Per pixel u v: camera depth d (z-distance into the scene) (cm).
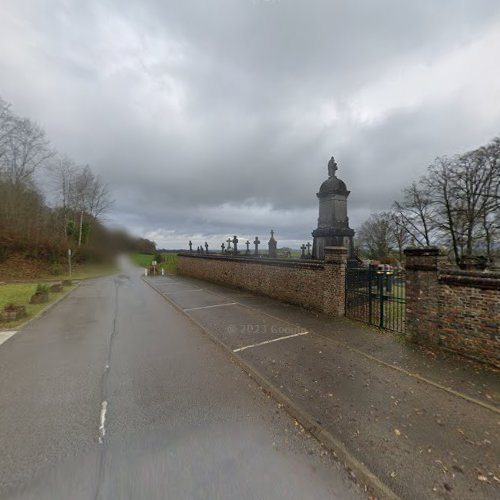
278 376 433
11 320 785
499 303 452
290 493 217
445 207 2236
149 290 1463
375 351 538
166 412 336
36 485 225
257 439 286
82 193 3538
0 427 304
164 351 550
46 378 428
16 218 2453
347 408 343
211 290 1414
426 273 554
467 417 322
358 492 220
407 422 313
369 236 3819
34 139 2605
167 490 220
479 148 2002
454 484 227
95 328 719
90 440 282
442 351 527
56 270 2388
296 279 996
